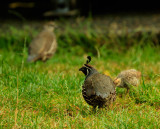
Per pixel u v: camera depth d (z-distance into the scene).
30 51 14.37
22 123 7.08
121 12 20.50
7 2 24.56
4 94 8.70
